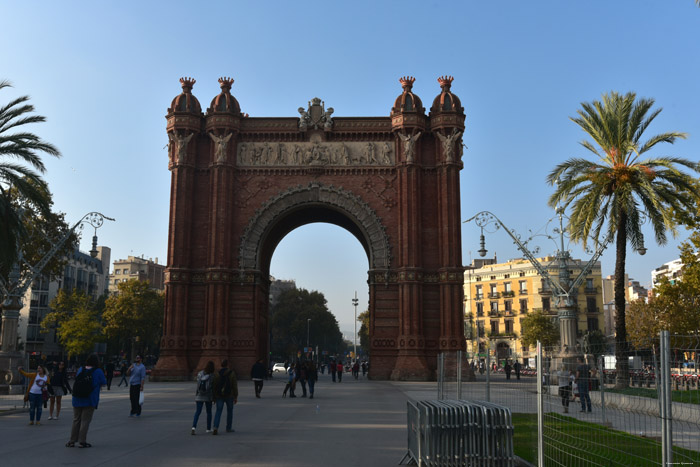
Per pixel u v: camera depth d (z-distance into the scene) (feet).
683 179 153.48
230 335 214.28
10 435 76.02
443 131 221.25
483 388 151.84
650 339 46.09
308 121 226.58
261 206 222.48
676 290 213.25
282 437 72.74
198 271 218.18
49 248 244.22
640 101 160.86
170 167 222.28
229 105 224.94
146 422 88.63
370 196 223.51
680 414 36.68
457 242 215.31
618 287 157.89
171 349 209.97
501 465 50.31
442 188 218.59
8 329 149.79
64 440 70.85
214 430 74.49
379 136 226.79
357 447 65.31
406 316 211.20
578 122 169.58
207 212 222.28
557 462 50.96
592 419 70.18
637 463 48.55
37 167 140.97
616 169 157.28
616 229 156.87
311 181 224.33
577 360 76.23
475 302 510.17
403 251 215.92
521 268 479.41
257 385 139.85
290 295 613.93
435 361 211.82
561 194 161.27
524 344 437.99
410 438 57.88
